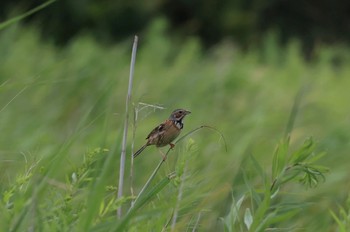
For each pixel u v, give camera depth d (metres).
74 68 16.69
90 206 4.82
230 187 6.52
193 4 52.38
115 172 7.56
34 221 4.87
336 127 12.50
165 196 5.88
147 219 5.73
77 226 4.93
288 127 8.05
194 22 52.22
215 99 16.20
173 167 6.46
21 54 19.28
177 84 17.42
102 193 4.84
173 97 16.09
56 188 5.75
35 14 45.97
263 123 13.14
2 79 16.80
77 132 5.65
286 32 57.16
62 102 13.86
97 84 15.51
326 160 10.65
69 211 5.22
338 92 21.19
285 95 18.61
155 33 28.98
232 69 19.70
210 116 14.73
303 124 14.45
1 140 9.61
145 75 19.05
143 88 16.19
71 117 13.13
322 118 15.67
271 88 19.72
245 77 19.30
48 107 13.38
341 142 11.81
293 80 23.77
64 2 46.53
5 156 6.98
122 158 6.10
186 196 6.02
